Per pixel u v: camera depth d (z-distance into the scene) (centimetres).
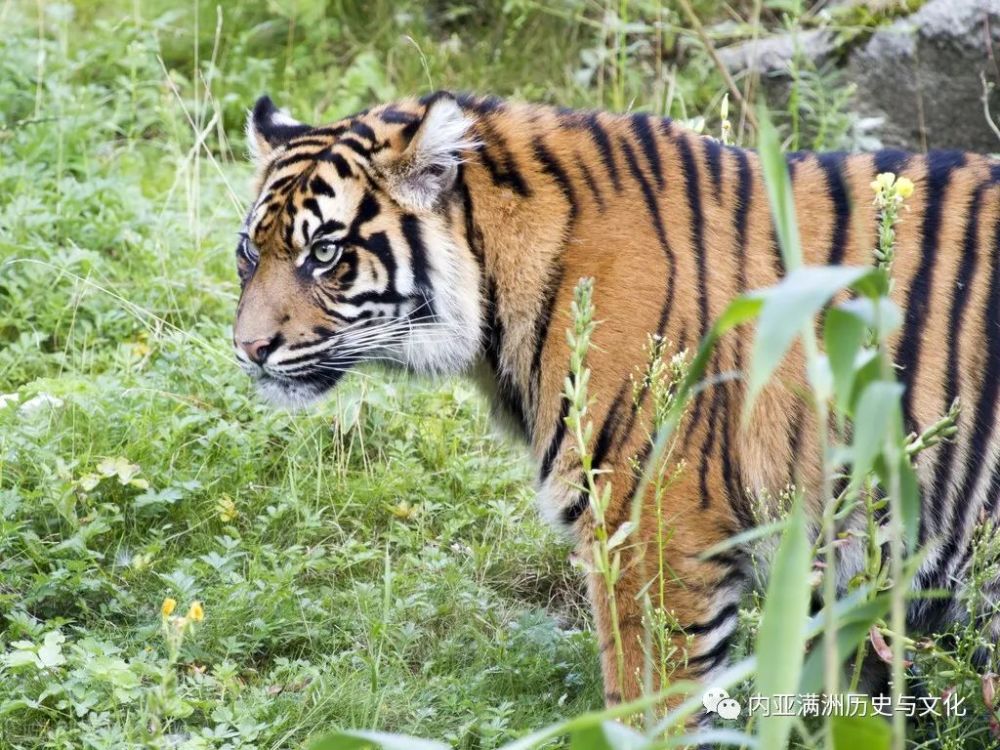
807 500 759
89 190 1295
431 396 1123
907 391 752
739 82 1484
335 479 1051
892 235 617
